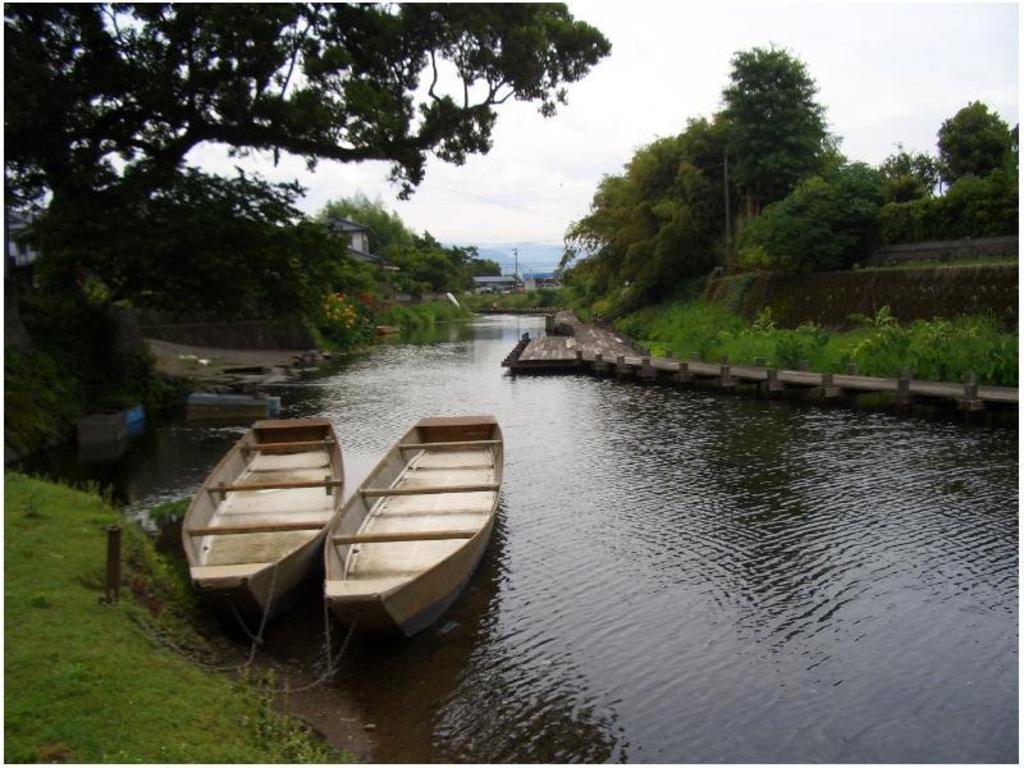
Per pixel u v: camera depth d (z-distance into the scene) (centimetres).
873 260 3027
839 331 2856
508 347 4191
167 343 3294
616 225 4478
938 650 790
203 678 661
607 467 1502
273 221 1884
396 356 3734
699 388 2450
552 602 907
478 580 967
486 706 697
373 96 1659
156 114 1755
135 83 1633
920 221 2897
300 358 3297
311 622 862
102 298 2200
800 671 757
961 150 3506
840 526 1130
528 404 2269
